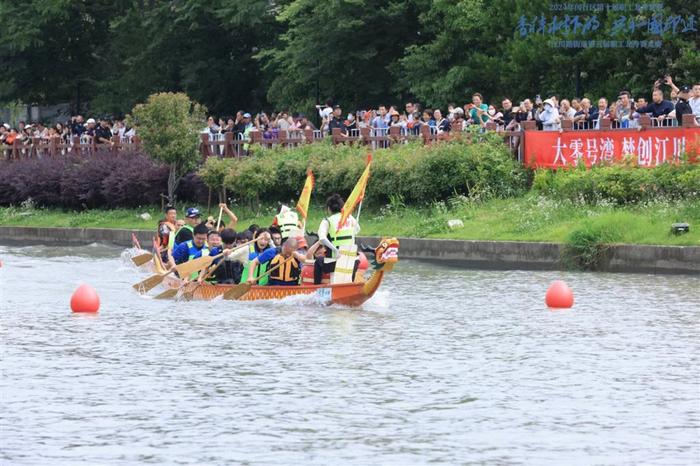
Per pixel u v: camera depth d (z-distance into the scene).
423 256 79.94
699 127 74.50
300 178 96.06
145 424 32.53
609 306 54.41
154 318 52.62
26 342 45.88
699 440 30.62
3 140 130.38
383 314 53.03
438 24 119.25
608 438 30.84
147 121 101.75
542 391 36.22
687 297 56.97
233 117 150.62
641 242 69.12
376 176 90.69
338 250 55.94
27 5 151.88
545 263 72.75
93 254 89.44
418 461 28.91
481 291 61.22
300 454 29.55
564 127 84.12
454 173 87.00
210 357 42.19
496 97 112.50
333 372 39.25
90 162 113.25
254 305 56.97
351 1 116.94
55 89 162.00
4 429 32.06
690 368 39.50
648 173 76.56
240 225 95.94
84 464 28.86
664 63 98.81
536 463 28.72
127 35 154.12
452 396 35.66
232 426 32.25
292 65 124.62
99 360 41.75
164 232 70.44
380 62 126.81
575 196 79.75
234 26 140.50
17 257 86.81
